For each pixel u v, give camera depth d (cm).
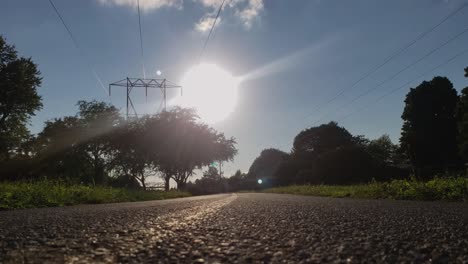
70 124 5706
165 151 5284
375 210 859
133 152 5341
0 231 482
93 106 5734
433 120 5834
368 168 5269
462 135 4688
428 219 622
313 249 342
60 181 1969
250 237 426
